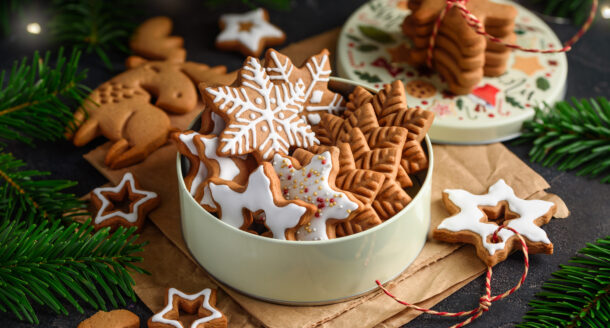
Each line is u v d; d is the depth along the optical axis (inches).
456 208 30.1
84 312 28.5
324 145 29.5
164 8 36.8
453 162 31.8
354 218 27.8
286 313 28.2
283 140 28.7
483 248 29.1
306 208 27.0
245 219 27.8
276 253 27.0
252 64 28.8
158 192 31.1
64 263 27.9
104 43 35.1
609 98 34.1
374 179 27.9
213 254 28.2
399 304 28.5
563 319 28.2
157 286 29.0
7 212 29.0
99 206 30.3
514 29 35.3
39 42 35.2
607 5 36.0
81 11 34.5
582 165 32.0
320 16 36.9
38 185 29.4
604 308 27.8
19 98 29.9
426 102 32.8
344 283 27.9
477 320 28.4
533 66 34.0
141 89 33.2
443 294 28.9
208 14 36.7
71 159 32.1
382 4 36.4
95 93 32.9
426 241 29.8
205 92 28.3
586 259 29.5
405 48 34.7
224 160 28.4
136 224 30.0
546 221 30.0
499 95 33.0
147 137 31.7
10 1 36.1
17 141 32.3
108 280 29.0
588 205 31.1
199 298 28.3
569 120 31.7
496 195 30.3
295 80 29.8
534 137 32.6
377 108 29.7
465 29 31.6
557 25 36.5
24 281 27.3
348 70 33.9
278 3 35.9
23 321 28.3
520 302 28.7
